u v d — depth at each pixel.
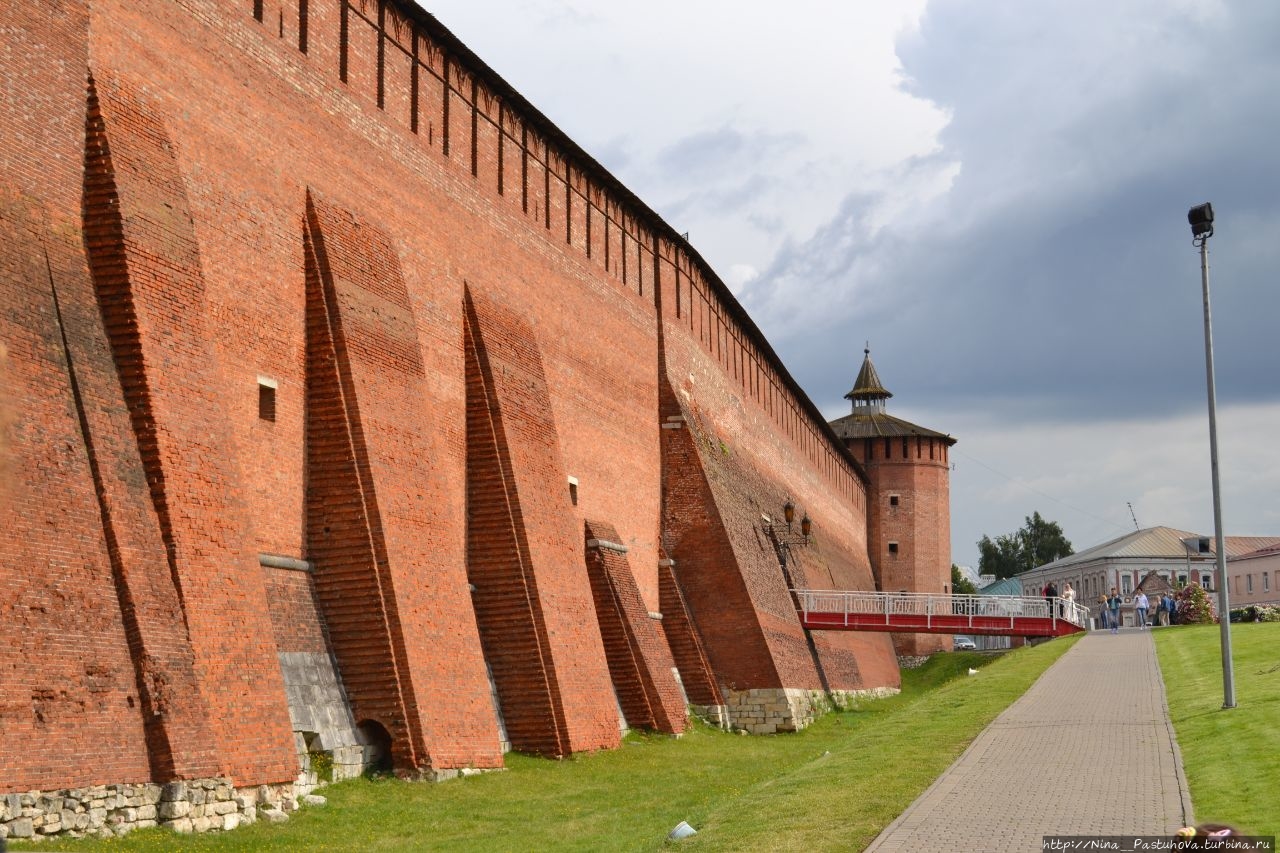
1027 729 30.80
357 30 33.44
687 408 54.88
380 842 23.95
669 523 52.81
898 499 104.06
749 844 20.00
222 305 27.41
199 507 24.17
